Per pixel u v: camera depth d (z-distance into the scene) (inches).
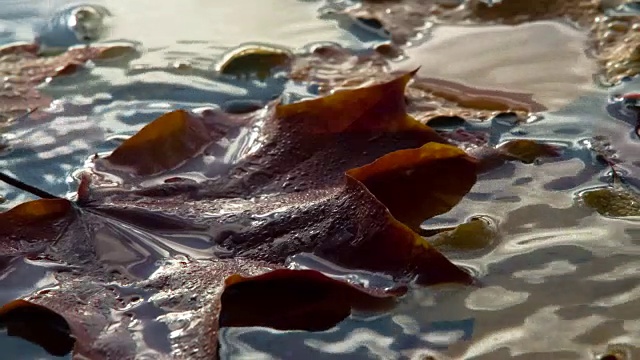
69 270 18.3
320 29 23.7
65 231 18.6
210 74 22.5
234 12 24.3
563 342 17.9
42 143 21.0
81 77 22.5
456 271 18.5
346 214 18.6
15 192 20.0
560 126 21.1
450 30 23.7
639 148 20.6
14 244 18.5
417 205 19.6
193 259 18.4
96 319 17.7
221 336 18.0
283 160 19.8
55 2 24.6
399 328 18.1
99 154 20.7
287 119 20.2
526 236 19.2
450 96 21.9
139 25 23.9
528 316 18.2
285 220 18.8
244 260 18.4
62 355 17.8
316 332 18.1
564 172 20.2
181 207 19.0
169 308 17.8
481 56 22.9
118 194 19.2
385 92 20.1
